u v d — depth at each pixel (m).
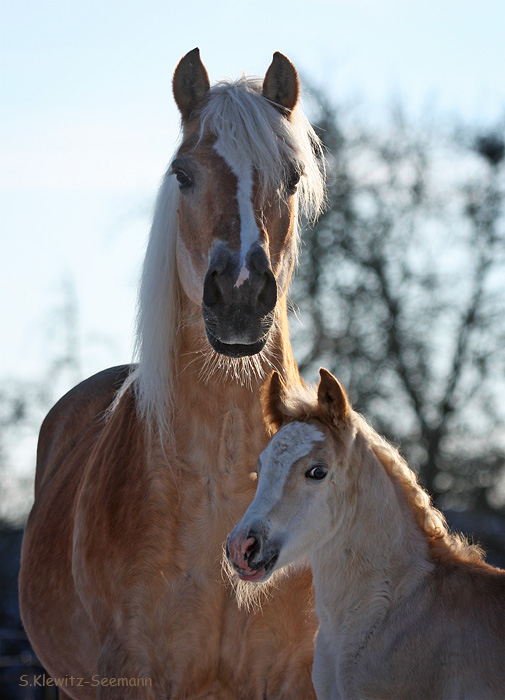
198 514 6.38
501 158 29.38
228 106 6.50
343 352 26.98
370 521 6.50
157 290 6.73
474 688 5.93
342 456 6.35
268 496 6.12
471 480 26.98
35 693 17.81
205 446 6.41
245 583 6.33
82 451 8.53
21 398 28.36
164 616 6.34
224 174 6.28
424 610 6.28
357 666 6.38
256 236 6.08
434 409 28.02
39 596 7.92
